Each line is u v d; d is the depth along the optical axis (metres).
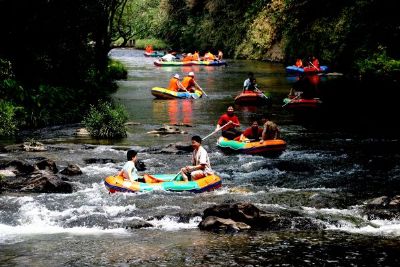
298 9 46.91
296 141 17.11
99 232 9.22
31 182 11.68
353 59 35.94
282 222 9.54
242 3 57.50
